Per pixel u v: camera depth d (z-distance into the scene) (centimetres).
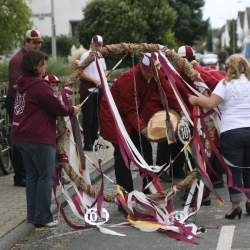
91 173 1941
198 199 1427
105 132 1500
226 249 1195
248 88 1396
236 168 1411
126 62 3803
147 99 1539
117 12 5297
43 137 1330
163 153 1788
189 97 1427
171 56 1465
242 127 1388
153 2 5484
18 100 1350
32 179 1383
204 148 1441
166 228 1326
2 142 1955
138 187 1811
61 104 1329
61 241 1309
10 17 3753
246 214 1470
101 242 1289
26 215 1463
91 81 2225
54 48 4684
